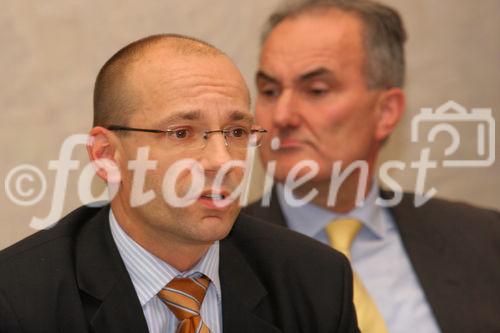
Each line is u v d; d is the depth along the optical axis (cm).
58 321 478
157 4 945
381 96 795
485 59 1037
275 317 533
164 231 482
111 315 482
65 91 911
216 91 476
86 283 492
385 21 801
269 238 575
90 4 922
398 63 814
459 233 789
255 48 970
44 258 504
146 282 503
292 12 795
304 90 769
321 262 566
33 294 482
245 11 968
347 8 786
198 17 959
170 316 503
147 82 480
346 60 769
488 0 1037
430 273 757
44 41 908
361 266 770
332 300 548
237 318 518
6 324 467
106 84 502
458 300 742
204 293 511
